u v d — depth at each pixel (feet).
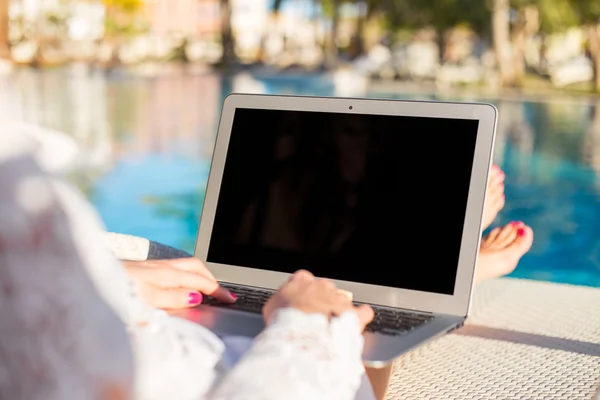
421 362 4.03
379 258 4.07
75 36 60.90
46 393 1.44
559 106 41.01
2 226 1.39
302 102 4.46
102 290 1.53
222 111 4.63
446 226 3.97
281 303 2.37
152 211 19.35
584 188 22.43
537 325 4.72
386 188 4.15
